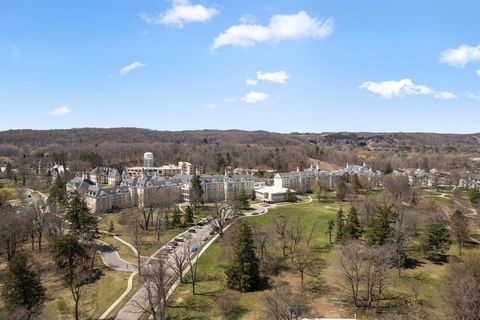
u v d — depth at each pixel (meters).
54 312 97.94
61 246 113.62
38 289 98.44
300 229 144.88
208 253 132.62
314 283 103.81
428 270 111.00
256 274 103.81
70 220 146.00
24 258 103.25
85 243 140.75
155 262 126.06
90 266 124.06
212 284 106.88
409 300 91.88
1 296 100.31
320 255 125.06
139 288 107.88
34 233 152.75
